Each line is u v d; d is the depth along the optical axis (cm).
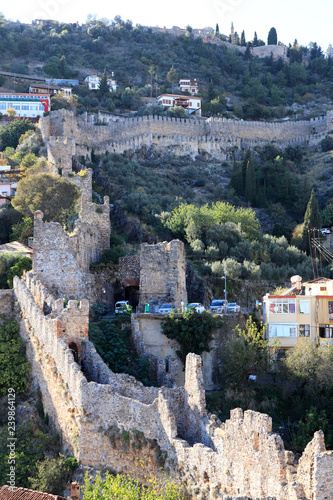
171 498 4259
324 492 3556
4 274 7931
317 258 11838
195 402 5009
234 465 4109
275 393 6494
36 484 5000
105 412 5088
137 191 13512
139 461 4812
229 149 18800
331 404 6231
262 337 7088
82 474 5028
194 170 17162
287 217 15288
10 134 15750
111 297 8356
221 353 6894
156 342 6788
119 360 6328
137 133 17688
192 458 4447
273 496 3731
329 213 14238
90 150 16262
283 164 18250
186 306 7575
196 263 10044
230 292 9338
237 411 4169
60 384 5584
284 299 7344
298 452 5681
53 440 5516
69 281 7475
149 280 7506
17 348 6341
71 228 9262
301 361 6575
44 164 12656
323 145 19875
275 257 11362
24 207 10381
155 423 4809
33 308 6316
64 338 5891
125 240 11606
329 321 7306
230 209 12494
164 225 11606
